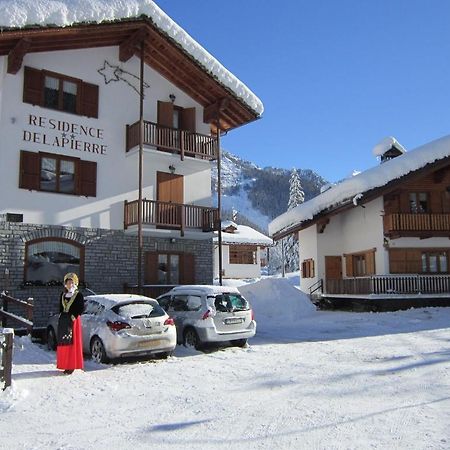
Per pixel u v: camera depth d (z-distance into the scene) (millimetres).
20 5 15250
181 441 5691
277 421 6414
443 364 10078
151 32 18062
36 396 7852
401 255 25125
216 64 19812
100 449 5449
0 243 15930
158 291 18734
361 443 5516
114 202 18547
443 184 25625
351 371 9602
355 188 24141
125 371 9859
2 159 16234
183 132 19922
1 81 16297
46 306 16500
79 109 18109
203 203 20984
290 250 66375
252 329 13086
